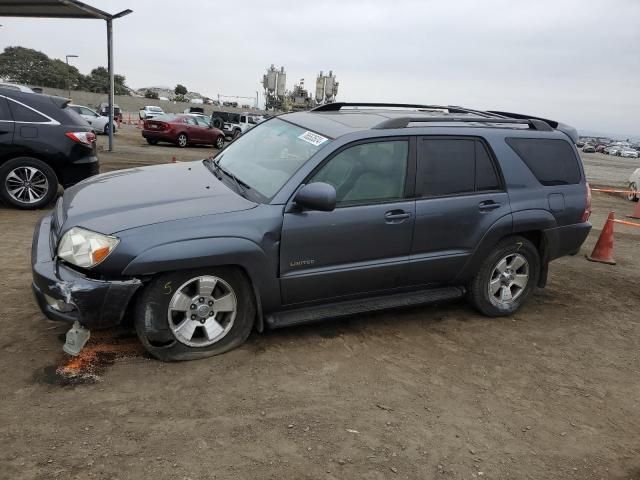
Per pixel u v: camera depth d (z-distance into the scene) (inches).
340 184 153.1
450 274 177.5
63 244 131.0
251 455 107.7
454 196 171.5
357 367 147.1
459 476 108.5
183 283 135.8
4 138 283.1
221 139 991.6
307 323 154.4
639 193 575.8
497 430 125.6
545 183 190.7
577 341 180.4
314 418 121.9
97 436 108.7
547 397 142.8
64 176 304.0
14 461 99.5
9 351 137.5
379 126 160.9
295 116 186.4
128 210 136.6
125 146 839.1
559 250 197.6
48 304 131.4
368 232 155.9
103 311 128.3
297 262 147.6
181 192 150.6
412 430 121.6
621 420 135.7
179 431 112.7
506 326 187.0
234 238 136.3
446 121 177.2
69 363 134.2
